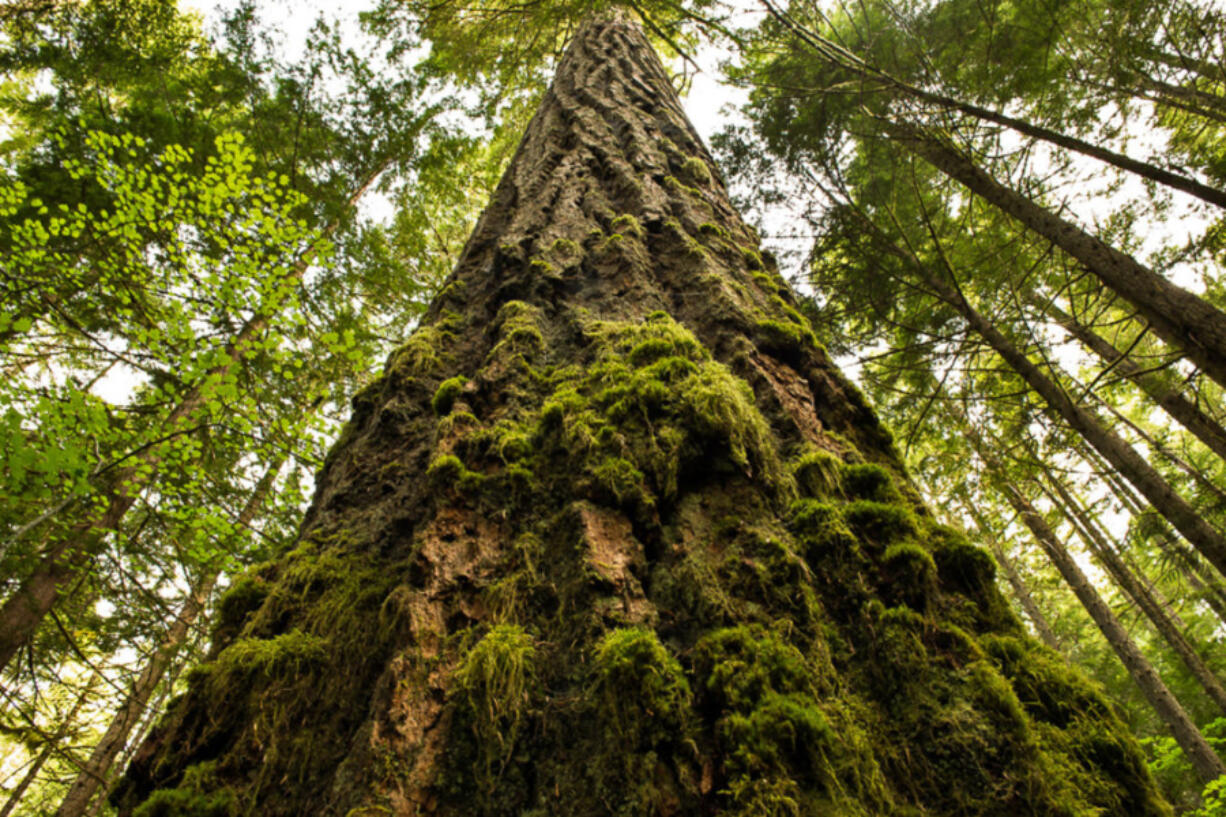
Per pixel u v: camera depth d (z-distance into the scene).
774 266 3.82
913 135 6.03
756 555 1.58
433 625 1.47
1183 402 6.25
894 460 2.22
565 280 2.80
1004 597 1.62
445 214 12.48
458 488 1.79
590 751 1.23
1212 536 4.74
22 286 5.22
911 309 7.80
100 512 5.19
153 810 1.25
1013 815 1.12
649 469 1.73
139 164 7.03
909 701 1.32
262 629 1.66
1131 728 1.32
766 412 2.14
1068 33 5.45
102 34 7.24
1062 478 8.46
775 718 1.19
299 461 5.43
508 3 11.13
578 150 4.22
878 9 7.14
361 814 1.13
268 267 5.19
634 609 1.45
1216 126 6.05
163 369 5.56
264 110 8.27
